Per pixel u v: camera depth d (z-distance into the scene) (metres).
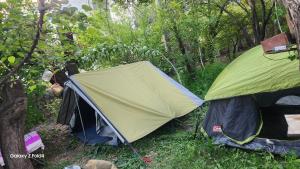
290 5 1.64
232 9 8.84
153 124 5.57
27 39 2.80
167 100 6.10
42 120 7.42
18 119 3.21
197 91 7.43
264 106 5.38
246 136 4.57
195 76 8.07
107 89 5.69
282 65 4.36
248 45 8.91
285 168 3.93
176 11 7.88
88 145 5.83
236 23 8.67
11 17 2.70
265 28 8.32
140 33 8.47
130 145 5.09
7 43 2.74
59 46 3.21
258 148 4.42
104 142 5.67
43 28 2.71
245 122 4.59
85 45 6.90
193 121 5.95
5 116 3.13
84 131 5.98
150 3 8.18
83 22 2.64
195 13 7.94
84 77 5.73
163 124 5.64
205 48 8.34
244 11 8.83
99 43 7.65
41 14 2.49
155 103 5.88
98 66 7.91
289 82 4.23
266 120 5.05
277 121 4.95
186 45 8.19
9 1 2.72
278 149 4.29
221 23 8.61
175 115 5.84
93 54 7.46
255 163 4.17
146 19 8.41
